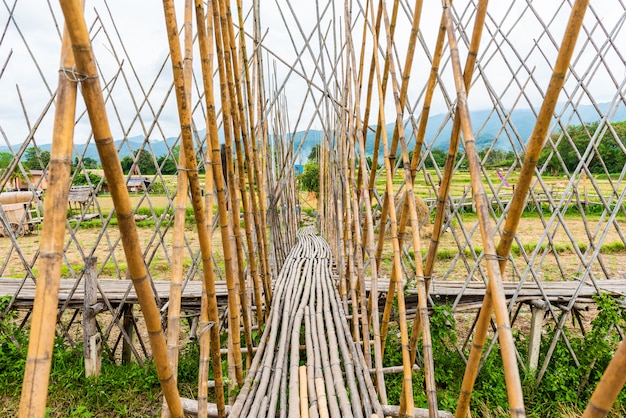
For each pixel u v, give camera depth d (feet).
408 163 6.38
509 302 12.38
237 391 8.46
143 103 12.59
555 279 21.03
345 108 12.09
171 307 5.28
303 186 54.85
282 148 19.08
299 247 23.27
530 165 3.52
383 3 6.39
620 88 11.60
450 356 12.63
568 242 31.17
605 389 2.65
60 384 11.56
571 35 3.12
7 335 12.62
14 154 12.32
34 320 2.87
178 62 4.63
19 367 12.05
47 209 2.95
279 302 12.87
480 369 12.09
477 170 3.97
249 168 10.16
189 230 37.40
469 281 13.04
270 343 10.37
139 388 11.62
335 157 16.01
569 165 58.44
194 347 12.94
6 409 10.90
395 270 7.00
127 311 12.96
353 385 8.55
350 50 9.91
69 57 3.07
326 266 17.67
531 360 12.35
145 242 32.60
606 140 52.08
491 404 11.10
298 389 8.57
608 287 13.28
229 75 7.97
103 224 11.98
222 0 7.21
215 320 6.22
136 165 12.88
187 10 5.29
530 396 11.60
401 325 6.66
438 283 13.69
